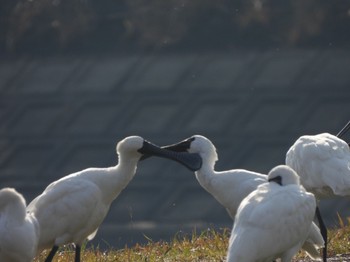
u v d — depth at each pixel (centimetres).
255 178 1098
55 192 1084
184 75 3100
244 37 3206
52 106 3164
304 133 2802
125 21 3312
